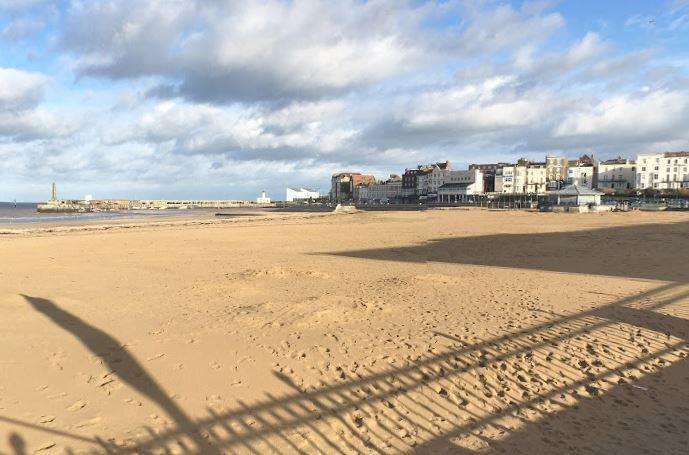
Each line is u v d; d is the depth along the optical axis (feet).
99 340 21.93
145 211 337.52
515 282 38.37
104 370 18.35
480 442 13.75
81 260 54.08
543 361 19.77
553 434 14.24
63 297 31.71
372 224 135.95
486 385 17.54
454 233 97.86
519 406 16.03
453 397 16.60
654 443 13.73
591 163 370.32
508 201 320.09
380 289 35.12
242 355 20.11
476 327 24.41
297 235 96.17
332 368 18.85
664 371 18.93
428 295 32.86
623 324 24.86
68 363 18.99
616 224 116.47
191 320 25.66
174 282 38.34
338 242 80.53
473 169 408.05
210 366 18.89
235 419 14.83
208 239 85.61
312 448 13.35
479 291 34.35
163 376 17.85
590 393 17.03
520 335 23.06
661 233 85.51
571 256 56.85
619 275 42.04
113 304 29.78
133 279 40.06
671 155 332.39
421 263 52.13
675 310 27.84
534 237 83.61
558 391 17.16
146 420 14.60
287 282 38.29
